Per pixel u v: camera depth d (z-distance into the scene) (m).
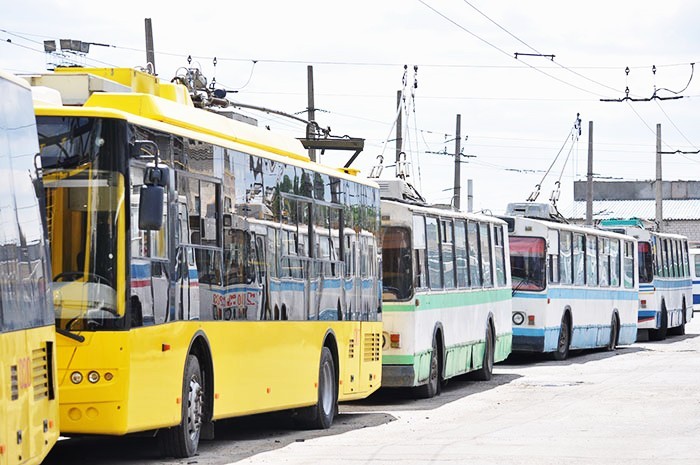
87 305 17.28
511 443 22.25
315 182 25.67
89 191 17.45
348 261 27.77
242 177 21.80
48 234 16.23
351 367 27.86
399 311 31.75
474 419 27.31
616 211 163.00
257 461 19.53
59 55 36.66
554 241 48.12
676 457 20.20
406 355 31.69
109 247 17.34
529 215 50.03
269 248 23.02
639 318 64.50
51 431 15.05
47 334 15.04
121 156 17.50
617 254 57.78
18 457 13.68
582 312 51.94
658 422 26.09
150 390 18.09
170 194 18.84
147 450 21.22
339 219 27.19
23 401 13.95
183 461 19.48
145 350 17.88
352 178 28.28
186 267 19.41
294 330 24.23
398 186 33.12
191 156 19.72
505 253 43.34
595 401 31.33
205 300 20.14
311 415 25.45
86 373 17.20
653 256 64.94
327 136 34.72
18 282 14.02
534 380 39.34
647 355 52.94
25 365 14.09
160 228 17.75
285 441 22.97
